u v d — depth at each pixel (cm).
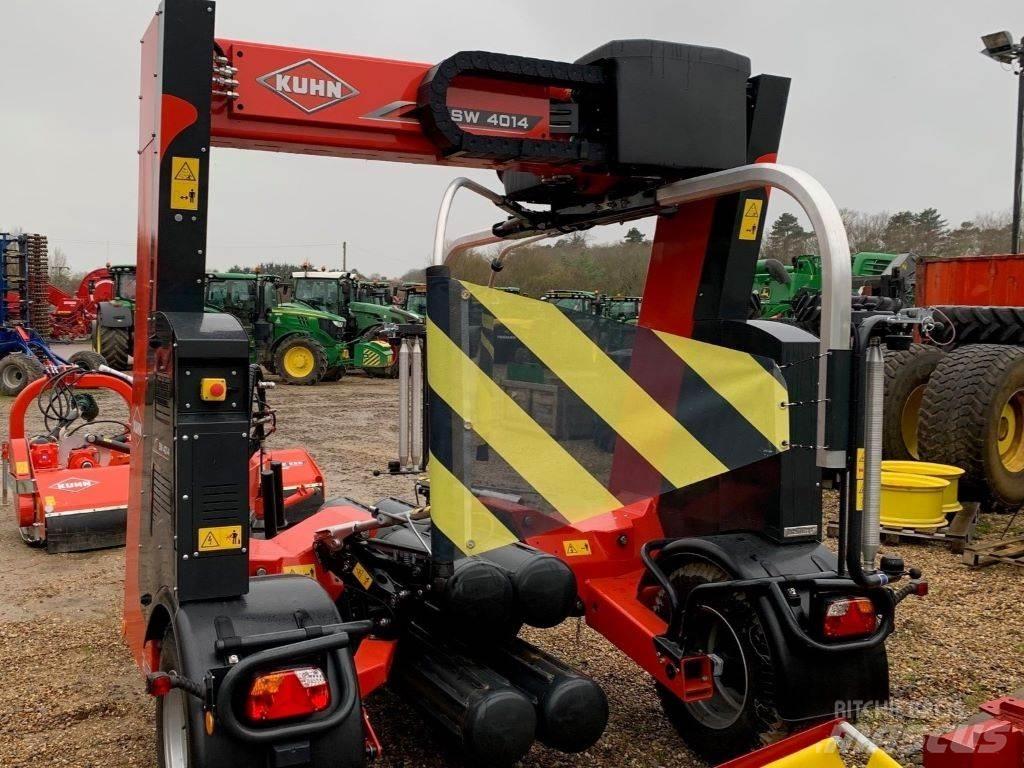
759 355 298
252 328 1870
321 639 211
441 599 273
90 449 647
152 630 254
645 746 319
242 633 214
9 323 1570
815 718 260
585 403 253
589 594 322
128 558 307
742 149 291
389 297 2252
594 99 281
